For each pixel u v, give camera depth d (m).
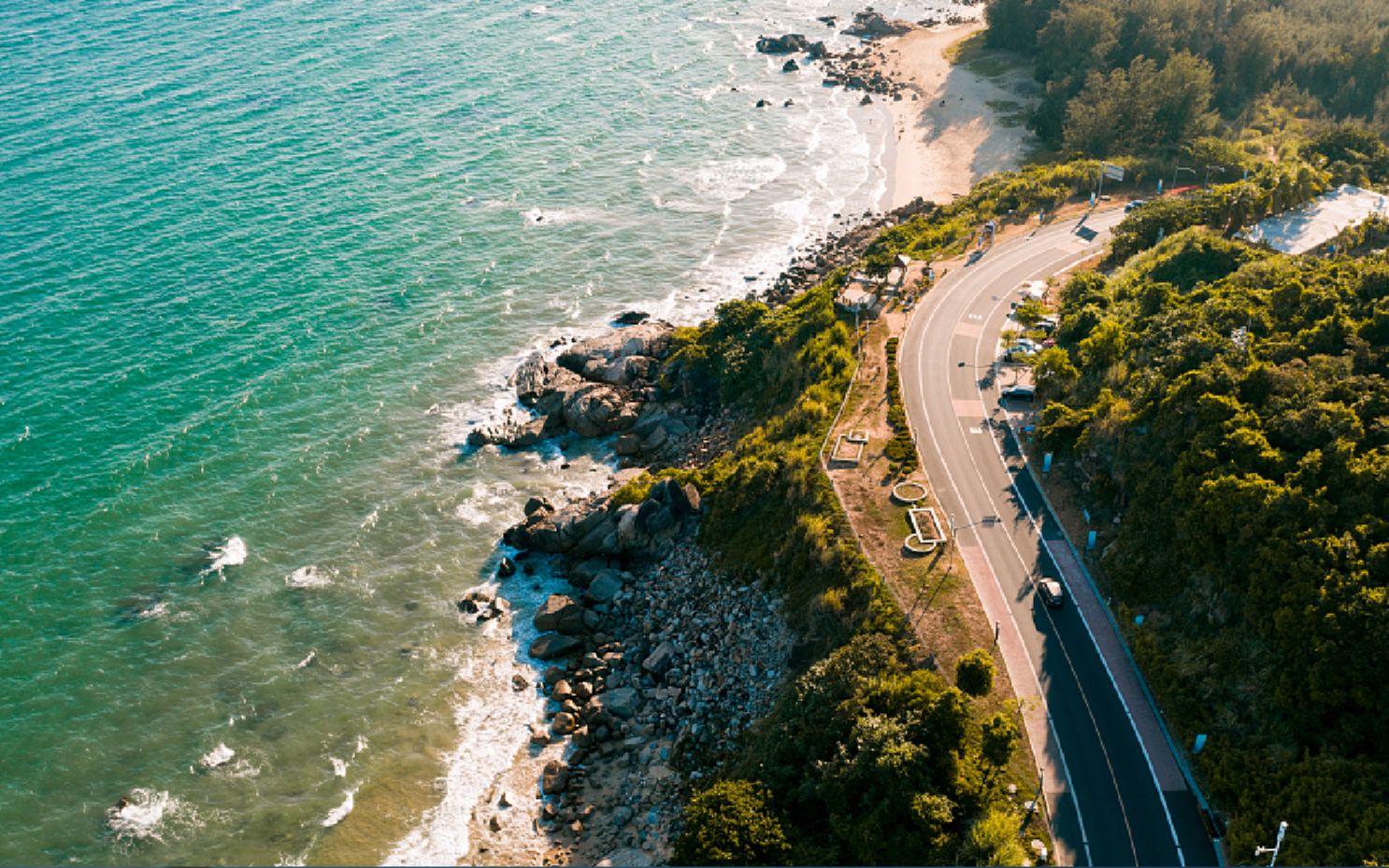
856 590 83.69
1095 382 101.81
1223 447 80.19
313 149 187.38
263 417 124.75
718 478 106.44
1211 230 126.50
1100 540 87.62
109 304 141.00
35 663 93.81
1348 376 83.50
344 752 86.00
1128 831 65.19
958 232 148.38
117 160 177.38
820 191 184.50
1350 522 70.62
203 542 107.50
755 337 126.69
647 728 85.75
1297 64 190.88
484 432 122.88
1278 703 66.19
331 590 102.56
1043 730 71.94
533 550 107.88
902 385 110.81
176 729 88.12
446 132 198.38
